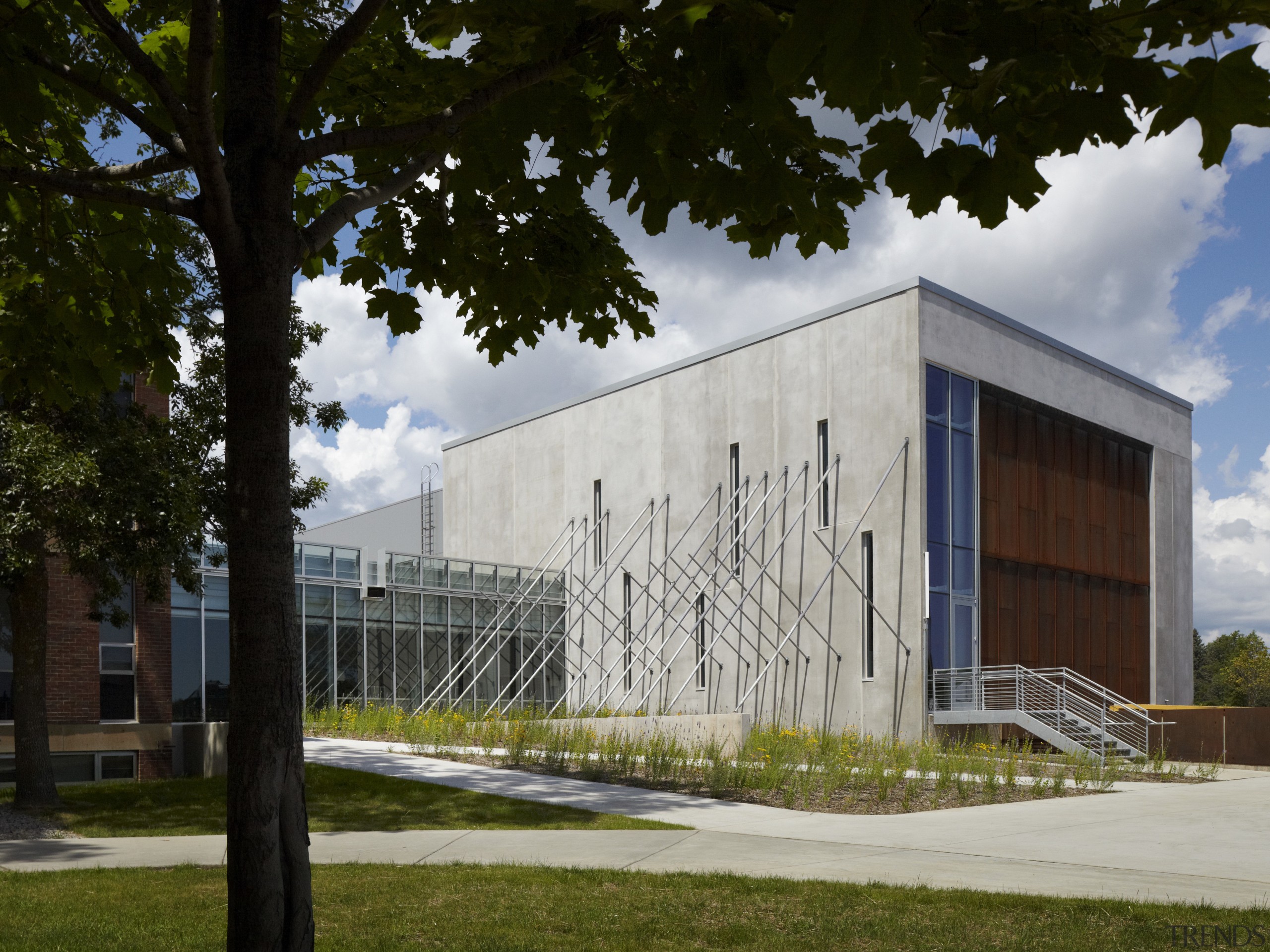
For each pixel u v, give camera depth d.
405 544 58.88
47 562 23.62
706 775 18.38
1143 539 38.19
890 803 16.48
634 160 5.40
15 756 17.97
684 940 7.48
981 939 7.34
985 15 3.66
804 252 5.88
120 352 6.88
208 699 28.12
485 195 6.49
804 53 3.11
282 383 4.64
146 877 10.45
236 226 4.66
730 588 34.72
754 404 34.97
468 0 4.51
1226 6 3.51
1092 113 3.86
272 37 4.84
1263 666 102.75
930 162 4.11
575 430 42.31
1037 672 32.47
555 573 41.75
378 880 9.88
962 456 31.11
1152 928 7.61
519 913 8.38
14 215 6.27
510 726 23.89
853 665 30.52
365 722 27.02
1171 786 19.98
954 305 31.33
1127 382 37.69
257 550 4.45
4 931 7.86
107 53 6.26
